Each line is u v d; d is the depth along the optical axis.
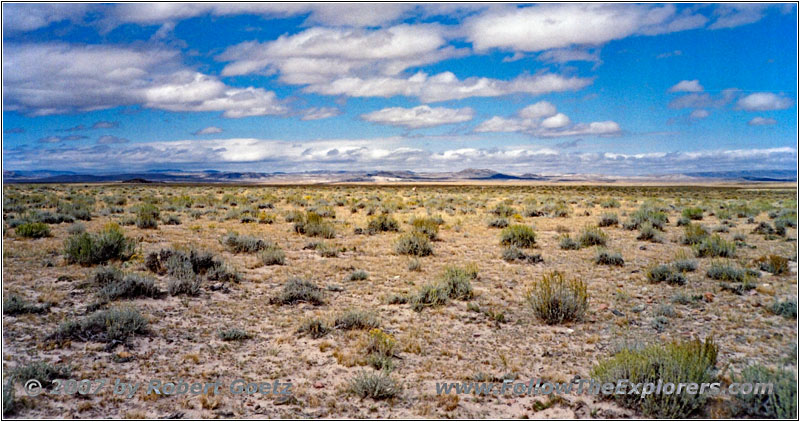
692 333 10.09
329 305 11.92
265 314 11.06
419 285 13.91
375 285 13.94
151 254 14.48
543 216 34.31
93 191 62.81
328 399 7.13
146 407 6.71
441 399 7.20
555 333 10.18
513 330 10.34
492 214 35.25
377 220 25.56
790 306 11.24
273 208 38.69
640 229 25.17
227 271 14.03
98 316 9.54
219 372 7.94
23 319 9.76
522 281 14.63
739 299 12.57
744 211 35.09
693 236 21.59
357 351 8.94
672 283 14.15
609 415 6.81
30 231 19.34
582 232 22.58
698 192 95.12
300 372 8.06
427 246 18.77
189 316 10.66
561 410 6.94
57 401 6.76
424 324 10.62
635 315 11.35
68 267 14.38
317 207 35.97
